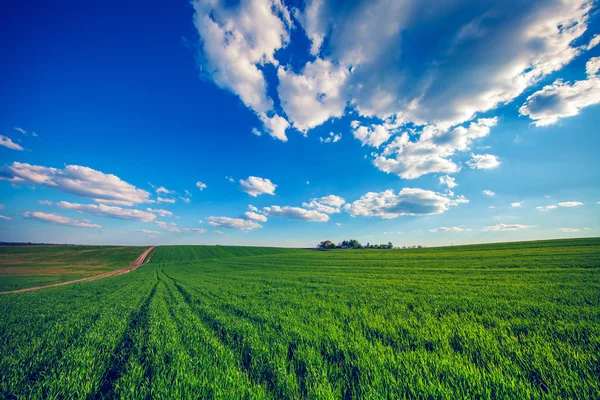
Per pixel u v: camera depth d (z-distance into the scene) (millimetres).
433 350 4801
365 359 4109
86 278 37094
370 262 41281
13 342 6000
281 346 4953
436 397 2980
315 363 4133
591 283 13078
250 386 3428
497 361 4125
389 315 7934
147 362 4562
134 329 7332
